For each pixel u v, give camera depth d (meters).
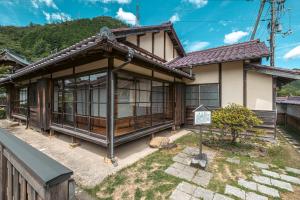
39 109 6.27
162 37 8.59
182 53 10.00
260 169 3.62
